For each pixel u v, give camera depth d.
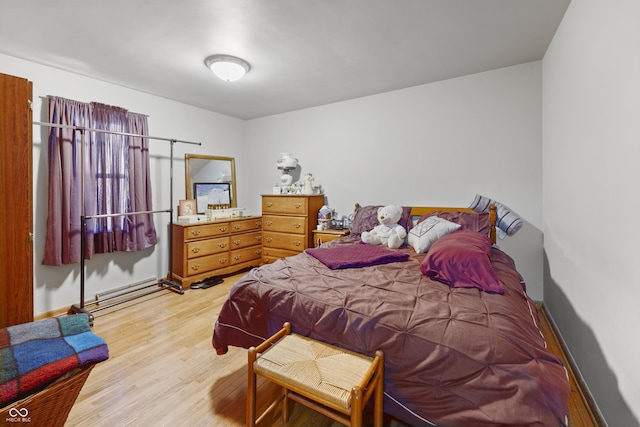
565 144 1.95
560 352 2.00
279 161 3.97
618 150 1.24
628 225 1.16
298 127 4.14
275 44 2.26
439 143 3.12
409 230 2.92
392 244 2.58
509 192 2.80
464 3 1.78
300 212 3.72
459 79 2.98
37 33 2.07
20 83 1.80
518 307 1.36
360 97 3.59
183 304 2.93
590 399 1.52
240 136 4.63
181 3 1.74
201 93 3.41
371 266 2.00
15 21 1.92
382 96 3.44
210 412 1.51
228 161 4.40
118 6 1.77
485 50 2.41
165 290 3.34
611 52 1.30
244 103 3.82
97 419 1.46
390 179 3.45
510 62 2.66
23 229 1.83
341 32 2.10
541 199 2.68
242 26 2.00
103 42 2.20
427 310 1.28
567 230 1.93
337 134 3.81
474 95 2.92
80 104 2.74
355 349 1.33
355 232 3.16
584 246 1.63
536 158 2.68
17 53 2.37
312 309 1.48
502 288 1.48
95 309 2.71
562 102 2.01
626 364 1.18
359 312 1.35
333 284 1.64
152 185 3.47
